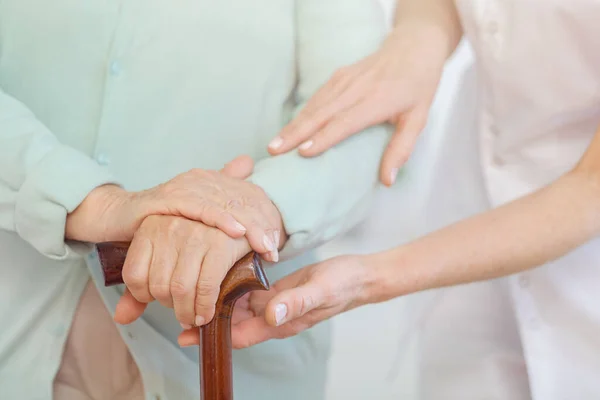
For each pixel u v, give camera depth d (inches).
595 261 36.4
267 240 28.4
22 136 30.3
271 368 35.9
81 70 33.1
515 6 36.9
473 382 39.5
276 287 32.0
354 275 31.3
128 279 27.7
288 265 37.2
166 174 34.1
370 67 34.4
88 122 33.4
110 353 34.1
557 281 36.8
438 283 32.8
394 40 36.6
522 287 37.5
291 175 31.1
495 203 39.8
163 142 33.9
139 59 33.3
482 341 40.7
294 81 36.5
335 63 35.0
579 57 36.0
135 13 33.2
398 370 43.8
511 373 39.0
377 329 44.1
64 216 29.3
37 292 32.9
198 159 34.5
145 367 32.8
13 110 31.0
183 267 27.3
